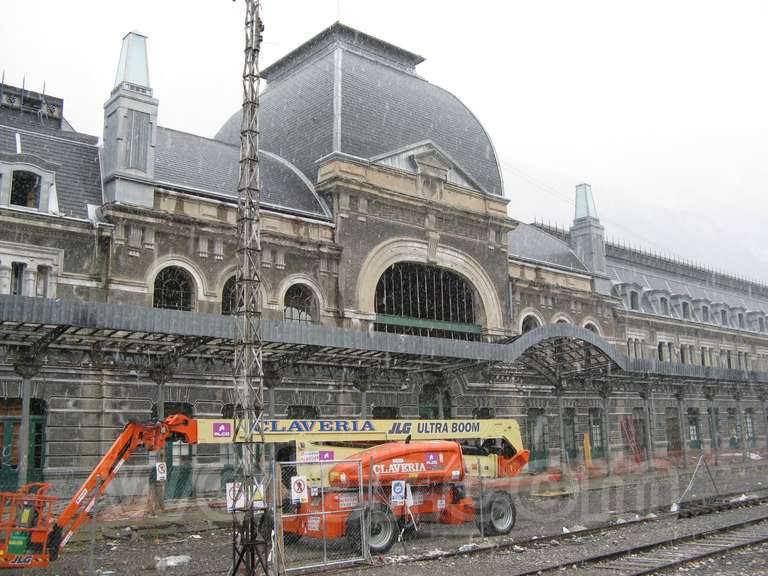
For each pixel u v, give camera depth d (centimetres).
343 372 3369
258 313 1698
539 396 4441
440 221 3934
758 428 6581
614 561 1797
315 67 4091
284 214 3359
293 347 2705
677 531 2209
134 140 2972
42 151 3014
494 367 3659
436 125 4147
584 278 4941
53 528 1655
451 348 2994
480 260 4097
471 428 2608
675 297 6097
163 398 2727
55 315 2073
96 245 2825
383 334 2803
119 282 2828
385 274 3741
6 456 2559
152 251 2933
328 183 3538
